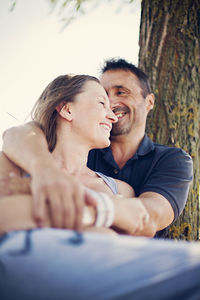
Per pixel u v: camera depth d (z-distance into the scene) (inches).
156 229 76.9
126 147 102.3
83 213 48.5
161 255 38.6
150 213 75.1
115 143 102.8
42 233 40.4
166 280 36.5
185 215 106.6
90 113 74.9
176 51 121.1
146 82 109.7
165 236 102.4
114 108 104.5
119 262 37.7
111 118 77.5
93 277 36.6
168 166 93.1
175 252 39.2
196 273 36.7
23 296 36.5
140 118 104.1
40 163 54.0
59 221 44.4
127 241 40.9
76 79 77.9
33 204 46.1
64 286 36.1
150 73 120.4
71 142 75.0
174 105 116.3
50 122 75.4
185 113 115.8
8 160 65.8
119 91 105.3
